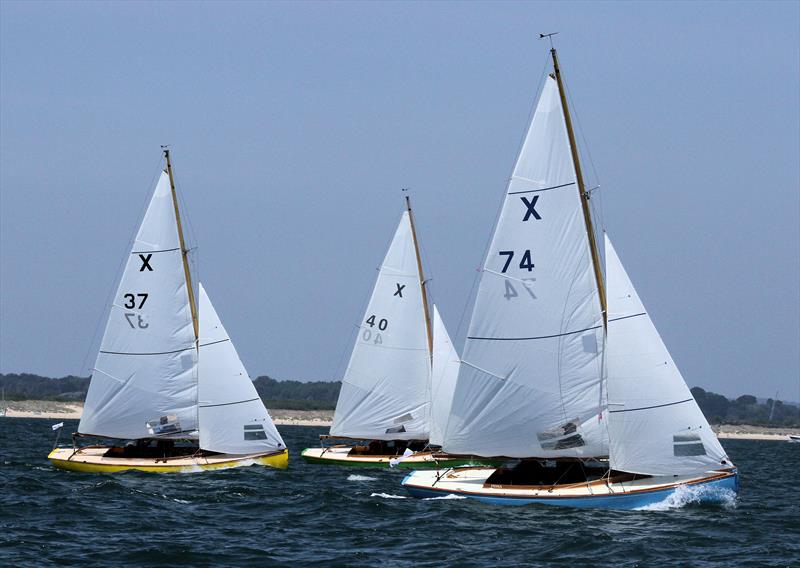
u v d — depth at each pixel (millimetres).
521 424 79625
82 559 59312
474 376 81000
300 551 63219
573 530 69062
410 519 74125
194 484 93125
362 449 125500
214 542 65562
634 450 76125
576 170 78438
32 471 104000
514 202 79688
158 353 103750
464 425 81375
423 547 64438
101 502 80750
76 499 81812
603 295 78750
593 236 78188
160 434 103812
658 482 78000
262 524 73125
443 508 77500
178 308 103938
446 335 120125
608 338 76875
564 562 60719
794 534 72000
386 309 124438
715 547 65812
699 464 76188
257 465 105562
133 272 104188
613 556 62250
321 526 72375
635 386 76188
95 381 105188
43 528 68875
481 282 80750
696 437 76312
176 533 68750
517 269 79562
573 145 78375
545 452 79188
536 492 78188
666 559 61938
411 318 123500
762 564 61250
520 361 79562
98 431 105188
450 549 63812
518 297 79562
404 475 111438
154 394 103750
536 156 79062
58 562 58344
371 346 124812
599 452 77875
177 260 103938
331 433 126688
